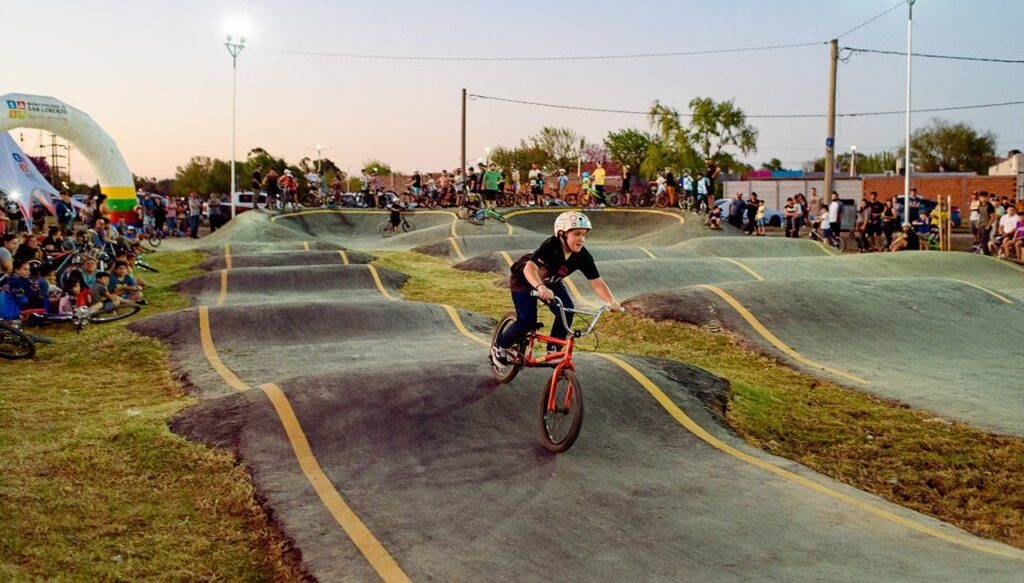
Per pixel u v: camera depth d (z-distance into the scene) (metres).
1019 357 10.80
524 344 6.70
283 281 15.80
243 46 34.28
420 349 10.23
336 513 4.93
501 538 4.71
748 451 6.75
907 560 4.67
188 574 4.28
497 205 33.50
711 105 59.03
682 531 4.95
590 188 33.97
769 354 10.54
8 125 21.06
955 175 49.81
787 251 23.52
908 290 13.48
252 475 5.47
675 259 17.80
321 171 41.69
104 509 4.94
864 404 8.42
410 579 4.14
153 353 9.80
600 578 4.25
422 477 5.64
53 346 10.09
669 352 10.80
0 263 11.60
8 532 4.47
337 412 6.58
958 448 7.05
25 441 6.18
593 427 6.79
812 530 5.08
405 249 24.25
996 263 20.75
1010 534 5.61
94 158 23.58
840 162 91.94
